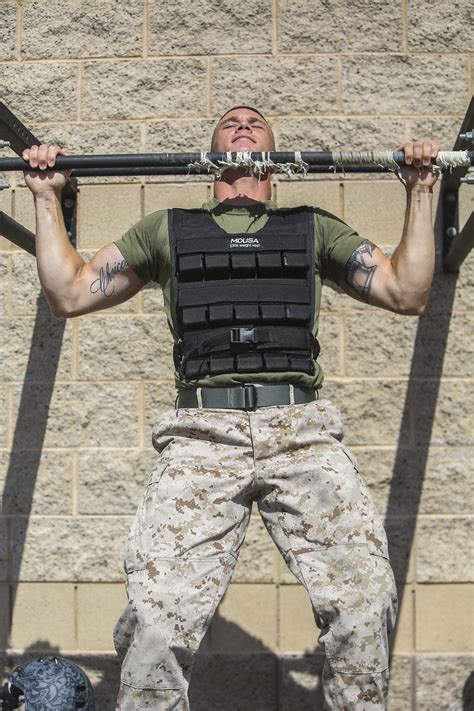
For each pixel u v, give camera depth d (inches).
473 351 173.9
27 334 176.1
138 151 179.6
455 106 179.2
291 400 114.4
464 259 167.3
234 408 113.6
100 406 173.9
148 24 181.5
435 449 171.8
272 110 179.2
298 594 168.1
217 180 126.6
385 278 117.9
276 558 168.9
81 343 175.3
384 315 174.4
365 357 173.6
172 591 104.7
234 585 168.6
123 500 171.8
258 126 134.8
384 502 170.7
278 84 179.6
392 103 179.2
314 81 179.5
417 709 166.4
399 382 173.0
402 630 168.2
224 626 167.8
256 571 168.4
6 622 170.2
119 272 121.3
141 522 109.3
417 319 174.4
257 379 114.0
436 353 173.8
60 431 173.6
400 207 176.6
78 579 170.4
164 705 103.4
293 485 110.0
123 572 170.4
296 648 167.3
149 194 178.2
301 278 117.7
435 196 176.7
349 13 180.5
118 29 181.6
